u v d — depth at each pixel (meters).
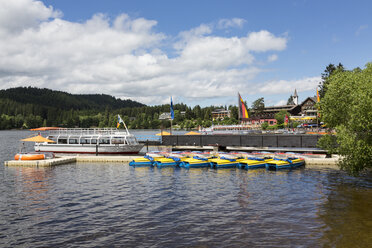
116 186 27.53
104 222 17.56
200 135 59.06
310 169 36.84
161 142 61.19
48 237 15.39
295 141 51.41
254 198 22.69
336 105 24.28
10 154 59.56
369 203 20.73
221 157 43.41
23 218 18.36
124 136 52.62
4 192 25.16
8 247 14.22
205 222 17.38
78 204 21.38
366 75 23.58
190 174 34.06
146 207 20.55
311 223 16.89
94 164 43.00
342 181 28.59
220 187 26.80
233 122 152.12
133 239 15.01
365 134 21.97
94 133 54.75
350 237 14.75
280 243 14.23
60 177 32.31
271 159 41.66
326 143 26.73
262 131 76.62
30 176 32.97
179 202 21.75
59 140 54.75
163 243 14.46
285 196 23.20
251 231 15.85
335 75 25.78
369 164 22.02
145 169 38.12
